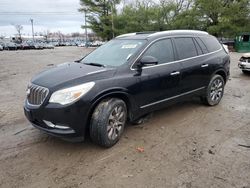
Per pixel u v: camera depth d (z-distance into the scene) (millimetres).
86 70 4035
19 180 3148
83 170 3346
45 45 60125
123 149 3889
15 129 4734
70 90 3525
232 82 9250
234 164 3445
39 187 3018
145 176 3195
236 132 4508
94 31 51125
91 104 3633
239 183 3031
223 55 6137
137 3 44719
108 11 49531
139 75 4250
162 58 4715
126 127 4707
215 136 4340
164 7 40250
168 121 5020
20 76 11586
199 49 5566
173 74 4789
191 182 3062
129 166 3424
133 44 4656
